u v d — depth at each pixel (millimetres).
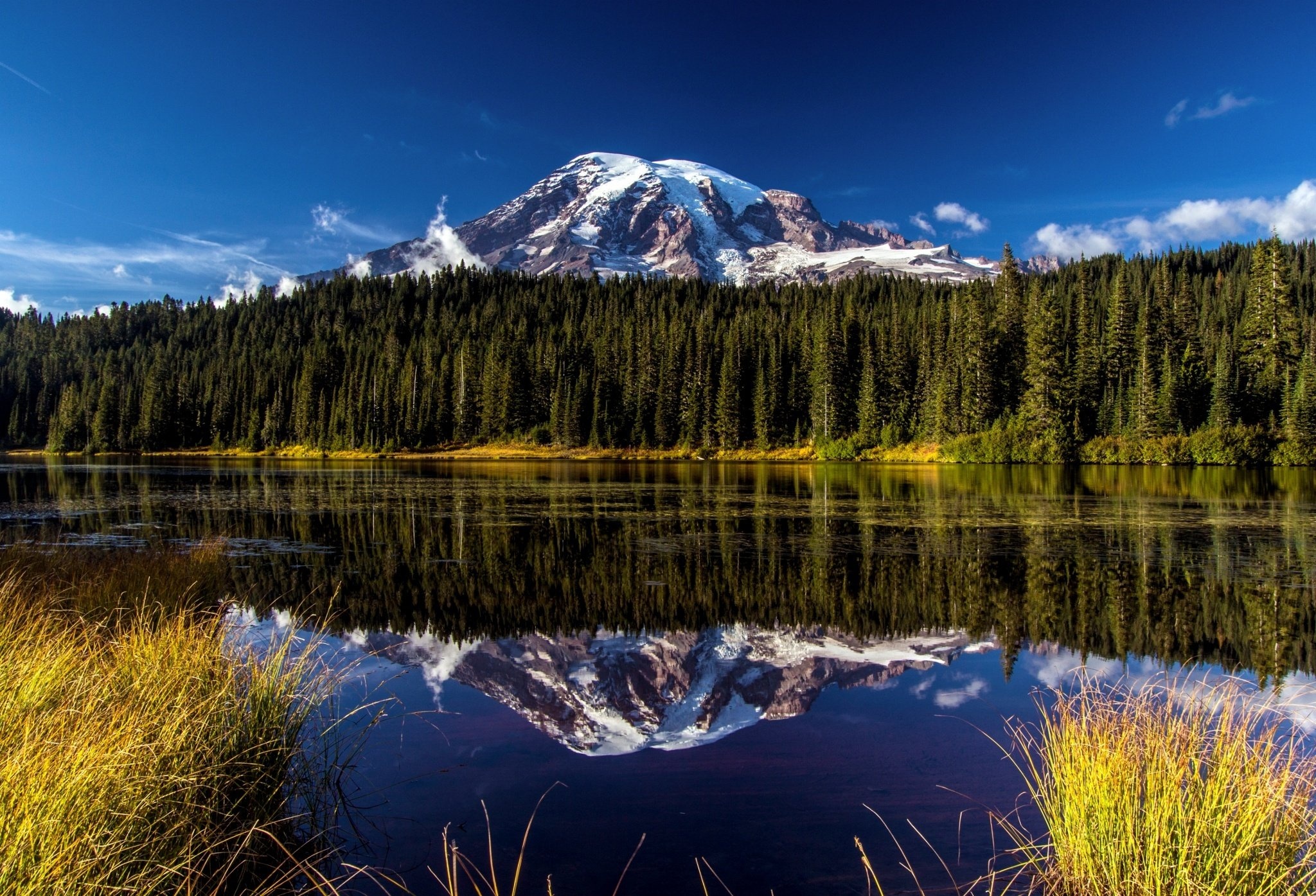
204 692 5996
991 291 84625
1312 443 53969
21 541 14867
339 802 6027
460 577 16234
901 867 5012
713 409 88438
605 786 6359
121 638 7078
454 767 6738
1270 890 4012
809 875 4887
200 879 4664
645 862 5070
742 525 24547
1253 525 23844
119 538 21234
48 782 4039
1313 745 6398
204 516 27328
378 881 4824
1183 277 94312
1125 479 44906
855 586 15289
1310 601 13672
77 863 3770
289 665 8047
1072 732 5160
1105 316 79625
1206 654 10547
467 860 5125
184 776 4852
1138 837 4445
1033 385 65500
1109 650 10812
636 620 12727
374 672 9852
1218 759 4691
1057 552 19000
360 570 17016
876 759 6918
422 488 41344
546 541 21219
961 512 28328
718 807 5945
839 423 81188
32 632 6746
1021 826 5582
